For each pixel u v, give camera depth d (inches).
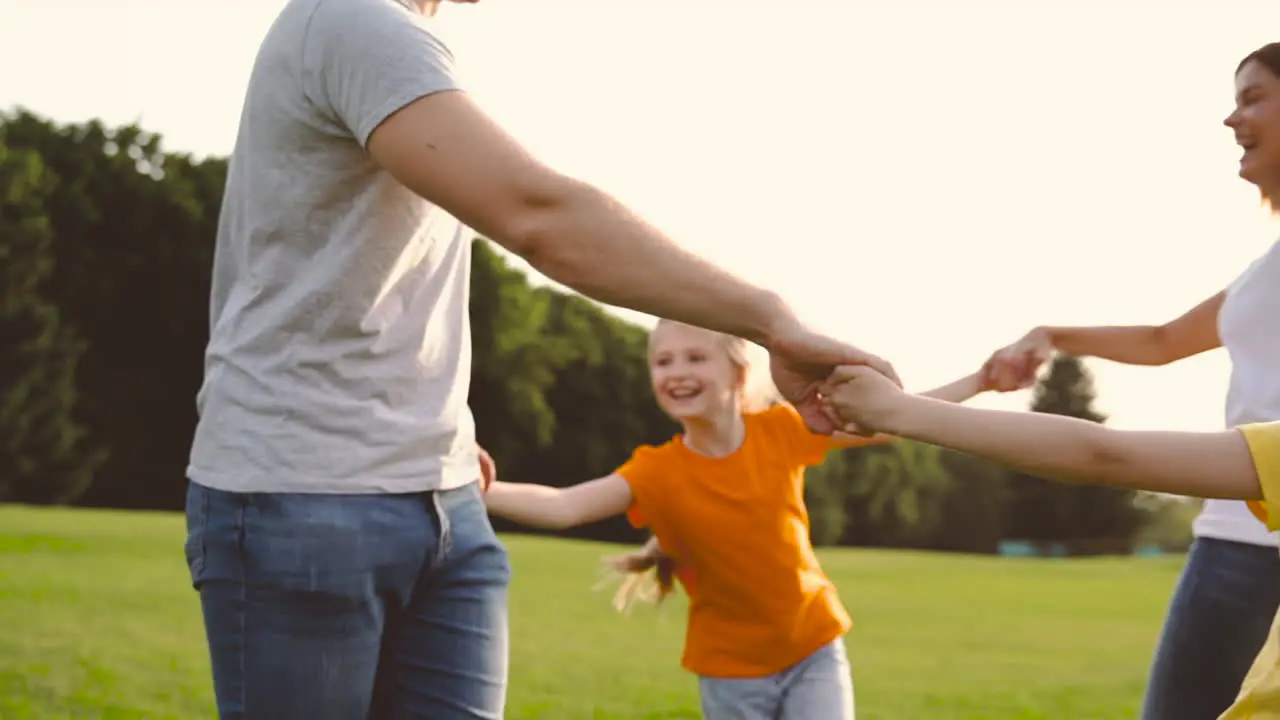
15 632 341.4
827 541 2277.3
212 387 88.7
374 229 85.0
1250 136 131.7
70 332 1549.0
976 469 2667.3
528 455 1984.5
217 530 86.7
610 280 80.6
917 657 422.9
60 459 1524.4
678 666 364.8
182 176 1718.8
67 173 1622.8
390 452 87.5
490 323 1920.5
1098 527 2733.8
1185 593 135.1
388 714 95.4
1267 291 125.7
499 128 79.8
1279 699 87.2
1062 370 2881.4
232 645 87.0
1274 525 88.8
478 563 94.7
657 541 167.3
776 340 87.4
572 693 305.9
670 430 2081.7
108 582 476.1
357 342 86.4
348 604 87.1
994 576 942.4
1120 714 297.9
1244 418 128.7
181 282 1654.8
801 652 160.4
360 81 80.0
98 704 255.1
